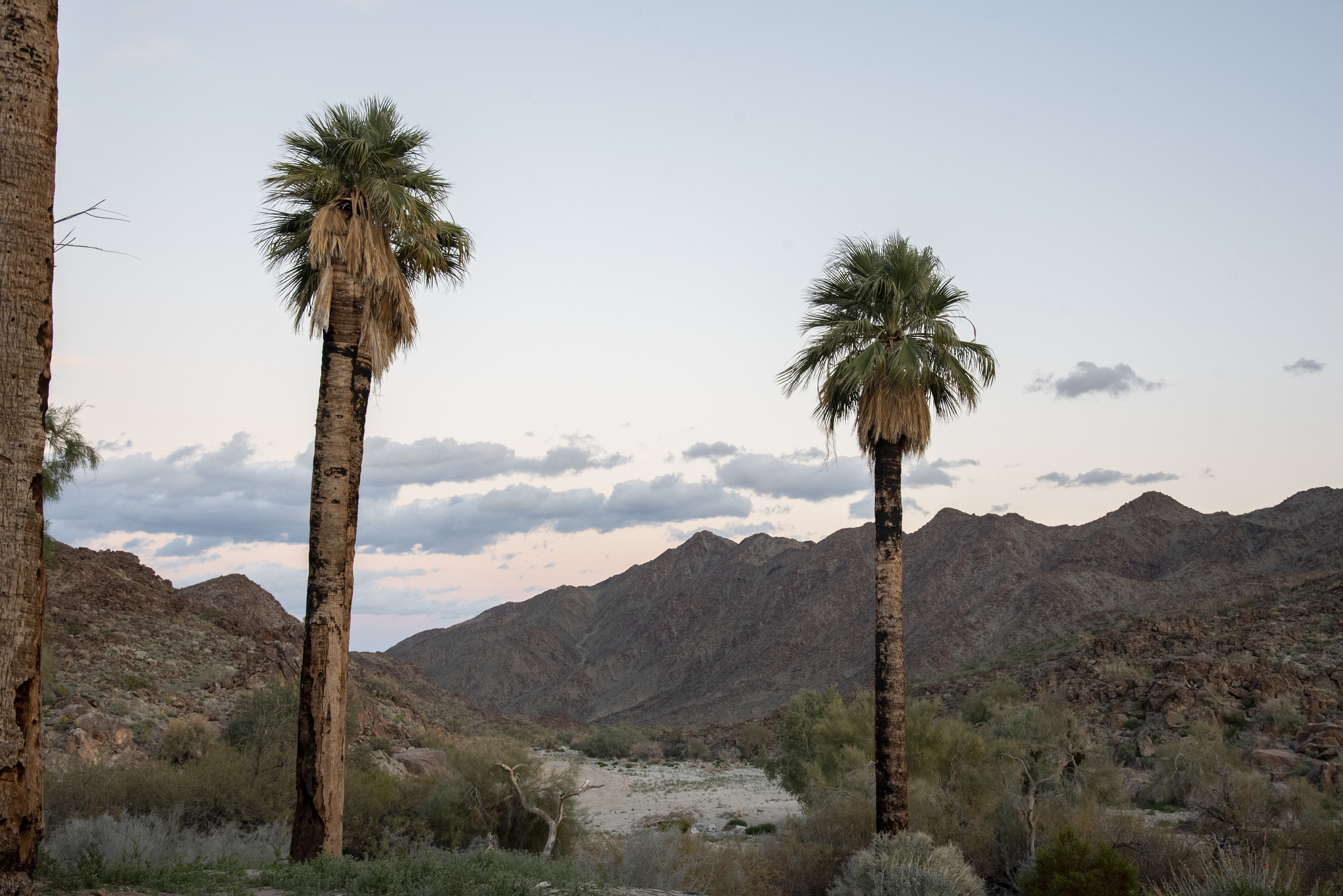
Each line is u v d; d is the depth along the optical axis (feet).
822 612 538.88
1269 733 112.06
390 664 256.73
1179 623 181.37
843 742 95.81
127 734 80.64
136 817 50.65
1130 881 41.73
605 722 524.11
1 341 20.40
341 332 43.88
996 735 113.80
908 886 41.52
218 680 108.27
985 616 418.92
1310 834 53.16
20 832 19.42
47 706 84.23
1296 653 146.92
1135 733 122.93
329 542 42.11
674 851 53.67
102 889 24.91
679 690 552.41
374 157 45.47
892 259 55.31
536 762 71.26
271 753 70.54
